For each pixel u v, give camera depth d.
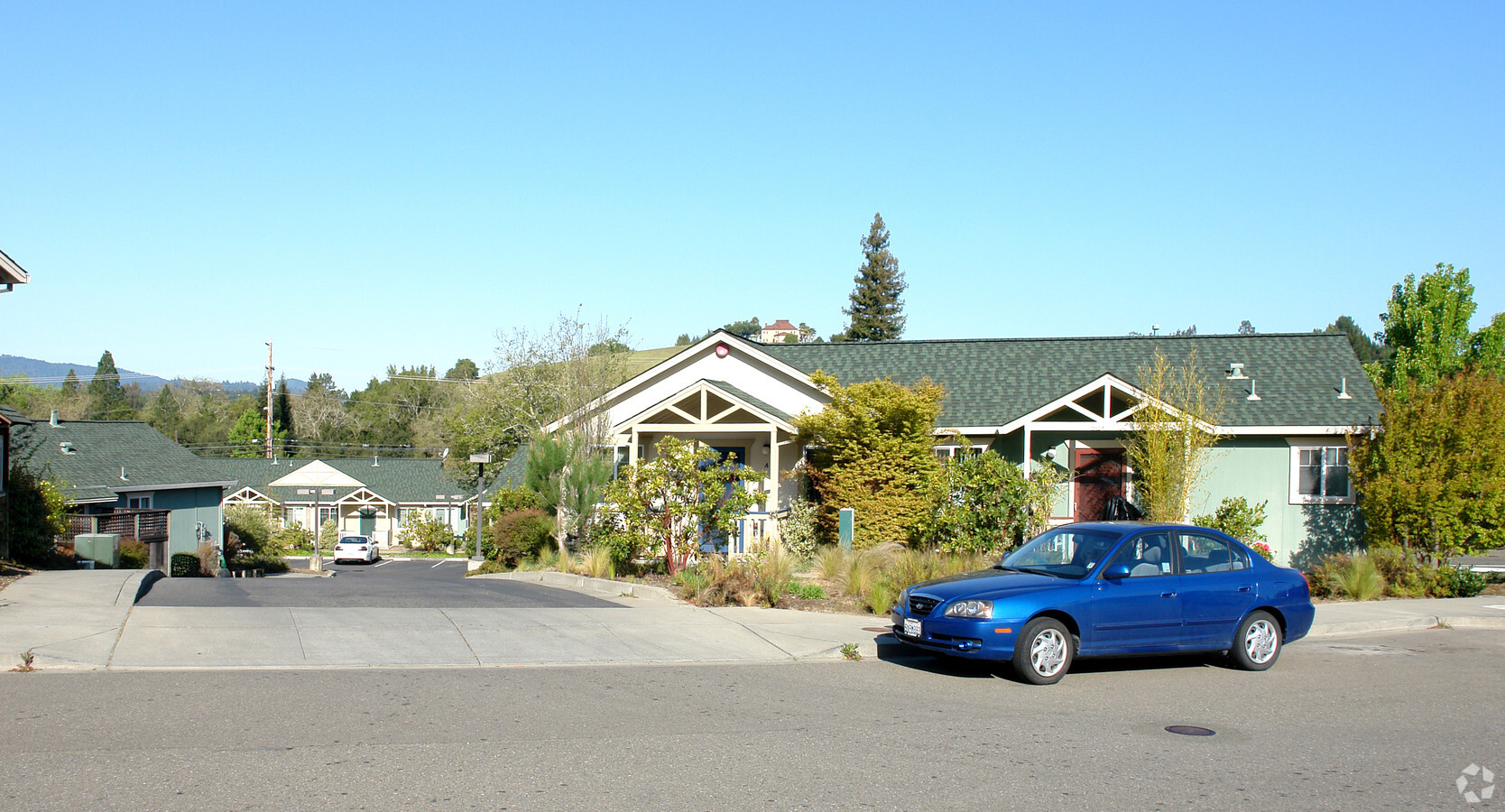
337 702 8.30
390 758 6.72
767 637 11.94
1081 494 21.38
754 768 6.70
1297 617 11.12
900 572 14.78
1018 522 17.05
